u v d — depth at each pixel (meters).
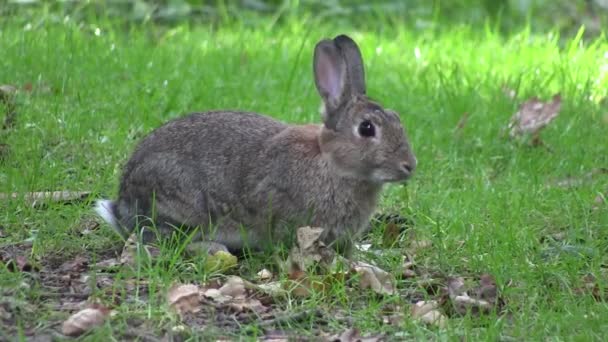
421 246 11.30
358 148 10.56
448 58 18.62
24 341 8.63
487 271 10.68
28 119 13.87
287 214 10.84
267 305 9.89
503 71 17.84
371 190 10.86
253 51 18.17
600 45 20.66
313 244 10.48
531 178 13.46
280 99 15.41
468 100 15.77
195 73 16.17
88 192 12.19
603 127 15.46
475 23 22.70
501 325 9.32
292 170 10.79
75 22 19.03
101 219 11.66
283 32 19.77
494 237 11.36
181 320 9.32
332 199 10.75
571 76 17.39
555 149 14.48
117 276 9.88
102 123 14.09
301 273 10.15
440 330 9.28
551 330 9.39
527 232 11.47
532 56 18.86
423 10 22.83
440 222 11.80
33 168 12.42
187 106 14.88
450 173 13.73
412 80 17.03
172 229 11.04
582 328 9.36
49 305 9.59
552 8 23.58
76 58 16.23
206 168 10.99
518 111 15.48
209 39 18.92
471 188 12.94
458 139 14.62
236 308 9.67
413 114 15.29
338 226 10.82
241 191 10.95
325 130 10.76
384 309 9.82
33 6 20.09
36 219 11.55
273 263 10.80
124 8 20.62
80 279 10.27
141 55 16.81
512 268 10.66
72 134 13.52
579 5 23.62
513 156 14.20
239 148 11.03
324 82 10.85
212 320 9.48
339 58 10.78
